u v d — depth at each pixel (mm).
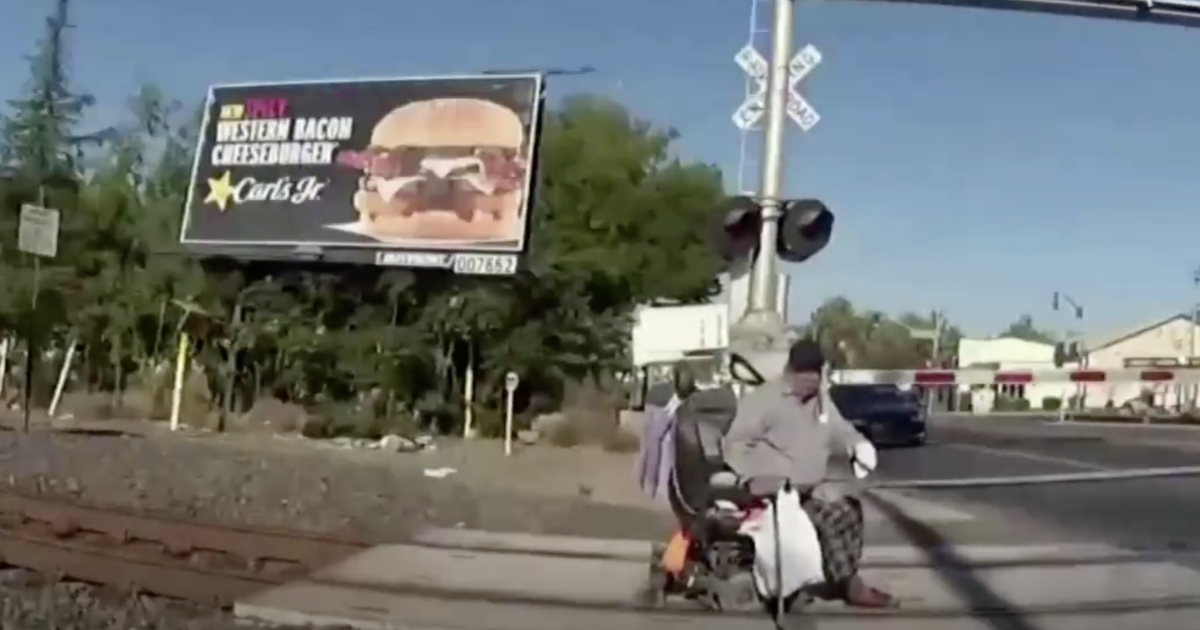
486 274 31078
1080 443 32500
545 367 31109
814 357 9180
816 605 9492
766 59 11000
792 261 10852
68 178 33094
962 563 11820
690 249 38375
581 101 38250
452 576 10578
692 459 9812
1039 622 9477
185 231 34562
